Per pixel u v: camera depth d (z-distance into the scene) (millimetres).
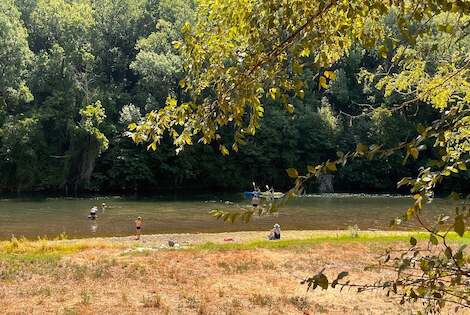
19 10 64812
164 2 67188
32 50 63406
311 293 11750
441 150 2646
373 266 3270
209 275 13734
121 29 65625
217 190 59219
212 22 3826
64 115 53656
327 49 3729
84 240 25156
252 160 58969
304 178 2664
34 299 11227
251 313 10234
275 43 3611
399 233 24109
